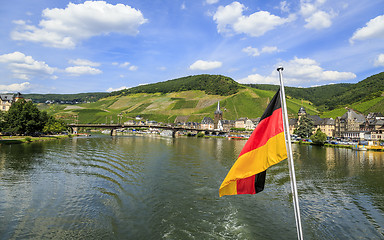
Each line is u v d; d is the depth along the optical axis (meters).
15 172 42.38
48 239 20.02
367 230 22.91
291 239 21.05
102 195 30.97
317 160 64.31
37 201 28.45
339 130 170.00
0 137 100.75
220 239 20.78
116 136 170.62
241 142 139.12
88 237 20.42
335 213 26.72
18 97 157.62
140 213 25.69
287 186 37.06
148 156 64.94
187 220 24.30
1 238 20.03
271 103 11.76
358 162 61.44
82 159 57.22
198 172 45.19
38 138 110.50
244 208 27.69
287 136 10.58
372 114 161.00
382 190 35.41
